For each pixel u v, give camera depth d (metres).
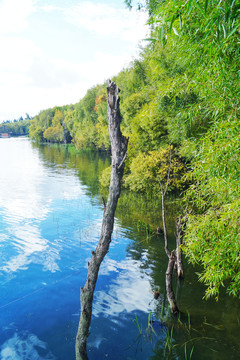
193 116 6.03
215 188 5.22
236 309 6.76
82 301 4.91
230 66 4.84
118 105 4.64
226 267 5.27
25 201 18.66
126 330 6.06
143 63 30.22
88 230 13.02
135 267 9.18
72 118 97.88
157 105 13.59
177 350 5.39
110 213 4.70
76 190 22.28
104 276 8.56
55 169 35.22
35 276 8.77
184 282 8.18
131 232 12.49
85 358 5.17
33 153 62.50
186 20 4.45
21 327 6.33
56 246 11.17
